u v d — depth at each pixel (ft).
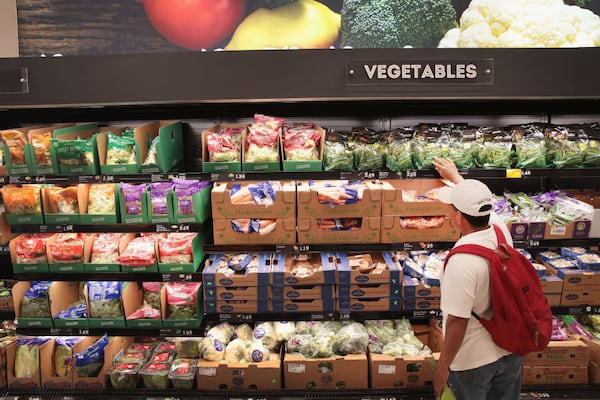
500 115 11.48
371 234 9.70
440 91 8.98
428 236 9.72
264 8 11.55
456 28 11.53
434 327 10.85
